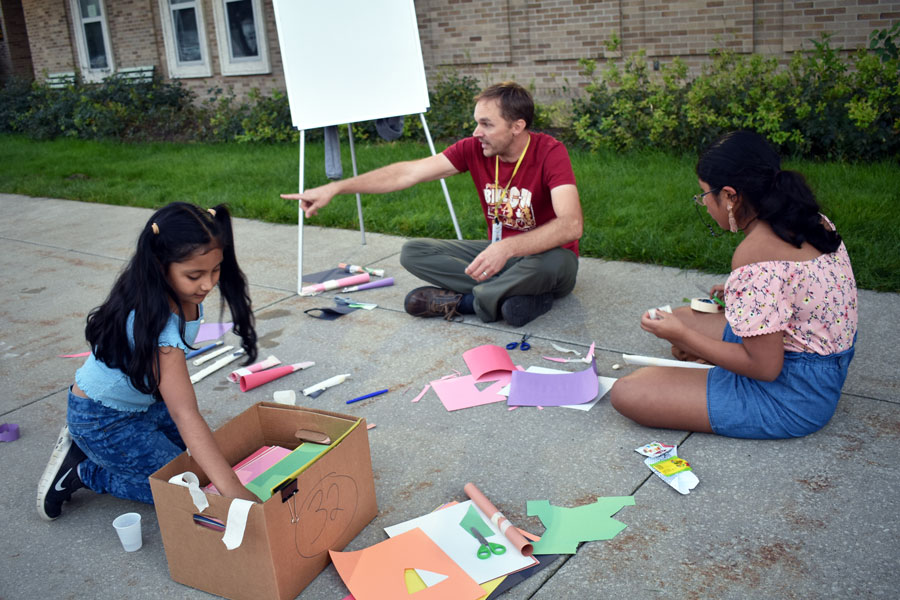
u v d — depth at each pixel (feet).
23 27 53.52
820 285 7.75
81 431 7.71
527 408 9.77
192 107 39.42
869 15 22.35
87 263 17.95
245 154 30.50
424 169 12.75
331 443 7.80
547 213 12.43
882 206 15.67
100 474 8.14
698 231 15.60
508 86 11.62
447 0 31.01
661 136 23.56
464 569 6.90
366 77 15.10
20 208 24.76
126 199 24.31
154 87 40.01
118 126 38.60
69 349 12.96
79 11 44.93
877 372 9.89
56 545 7.82
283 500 6.46
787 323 7.87
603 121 24.17
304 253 17.49
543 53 29.30
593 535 7.32
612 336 11.69
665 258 14.71
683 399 8.64
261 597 6.67
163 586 7.11
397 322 13.02
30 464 9.41
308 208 12.39
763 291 7.61
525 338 11.79
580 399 9.76
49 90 43.68
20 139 40.81
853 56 21.74
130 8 42.16
